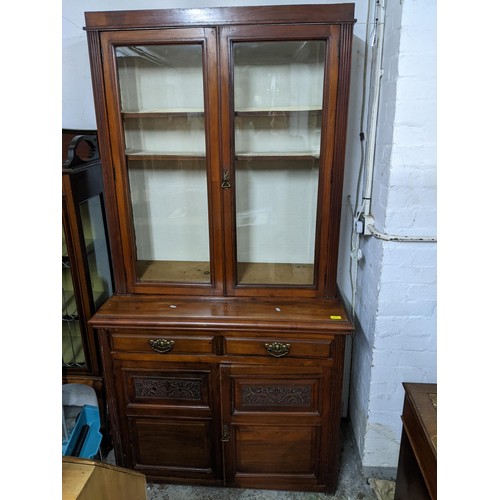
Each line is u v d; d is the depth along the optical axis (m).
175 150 1.41
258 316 1.27
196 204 1.49
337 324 1.22
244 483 1.44
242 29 1.12
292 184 1.41
